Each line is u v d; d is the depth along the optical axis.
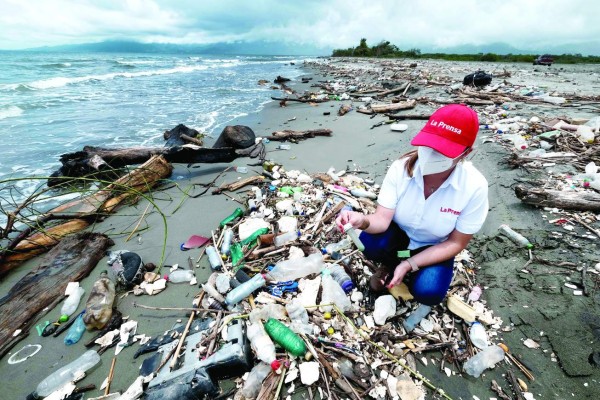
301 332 2.21
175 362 2.10
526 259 2.77
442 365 2.10
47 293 2.77
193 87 16.41
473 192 1.86
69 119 8.87
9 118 8.73
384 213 2.25
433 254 2.14
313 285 2.65
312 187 4.62
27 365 2.20
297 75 23.72
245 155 6.26
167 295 2.78
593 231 2.92
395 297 2.53
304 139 7.21
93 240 3.44
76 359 2.22
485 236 3.14
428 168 1.79
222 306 2.57
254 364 2.08
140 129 8.15
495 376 2.03
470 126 1.67
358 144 6.67
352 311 2.46
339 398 1.90
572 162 4.28
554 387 1.92
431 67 23.70
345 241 3.21
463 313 2.36
